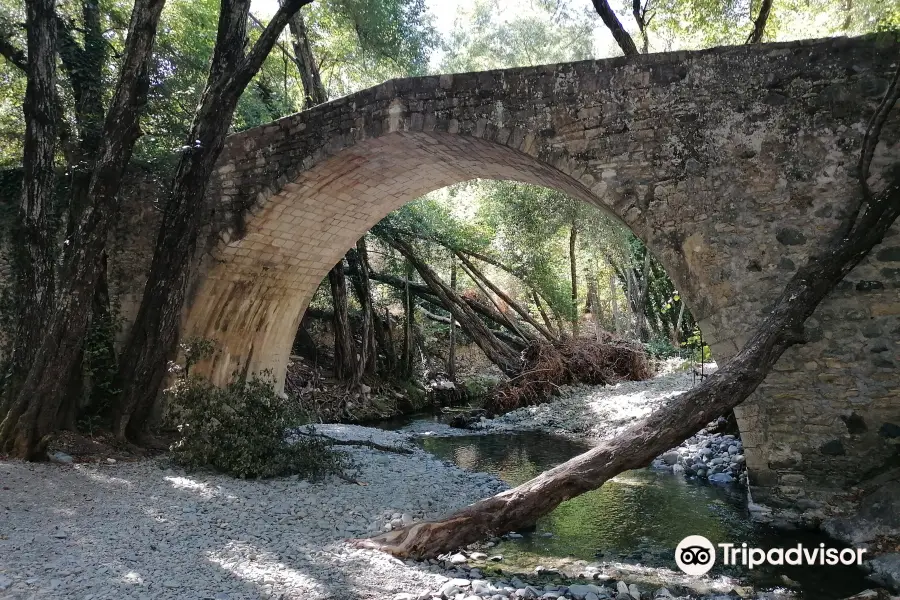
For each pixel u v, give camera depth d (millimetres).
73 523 5152
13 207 9578
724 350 6527
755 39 10359
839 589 4879
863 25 7105
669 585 4953
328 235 11516
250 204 9578
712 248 6598
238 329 11148
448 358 22062
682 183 6742
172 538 4996
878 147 6074
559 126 7297
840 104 6215
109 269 9750
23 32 10195
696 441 9820
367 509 6539
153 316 8453
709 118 6664
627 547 5902
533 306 26391
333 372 16578
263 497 6594
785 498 6316
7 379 7871
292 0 8594
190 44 12234
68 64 9469
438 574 4922
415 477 8414
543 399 16188
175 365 8320
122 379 8469
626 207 6938
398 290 19359
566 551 5797
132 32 7609
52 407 7352
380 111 8406
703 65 6707
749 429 6438
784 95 6402
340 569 4688
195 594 3930
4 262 9461
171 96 11211
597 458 5648
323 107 8969
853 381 6105
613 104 7055
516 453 11094
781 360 6320
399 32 14766
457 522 5586
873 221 5910
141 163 9977
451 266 20688
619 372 17562
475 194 21516
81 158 9391
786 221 6363
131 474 7148
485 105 7703
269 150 9461
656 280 26578
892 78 6059
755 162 6484
